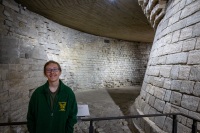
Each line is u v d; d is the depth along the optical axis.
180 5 3.58
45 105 1.68
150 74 4.68
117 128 4.84
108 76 13.63
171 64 3.48
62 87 1.72
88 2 6.17
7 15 5.36
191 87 2.75
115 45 14.20
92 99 8.79
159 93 3.73
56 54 9.12
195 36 2.89
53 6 6.53
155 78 4.17
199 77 2.63
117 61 14.27
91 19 8.52
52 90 1.75
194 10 3.03
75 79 10.93
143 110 4.40
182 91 2.95
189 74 2.85
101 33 11.99
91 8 6.82
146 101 4.42
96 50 12.75
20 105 5.35
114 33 11.89
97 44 12.86
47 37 8.32
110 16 7.93
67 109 1.70
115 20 8.58
